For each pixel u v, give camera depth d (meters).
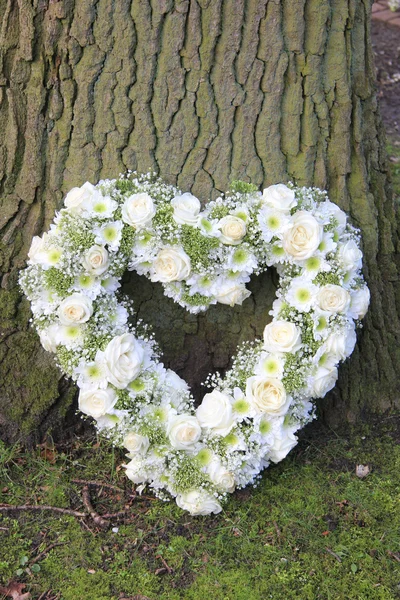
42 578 1.82
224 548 1.86
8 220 1.97
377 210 2.06
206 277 1.89
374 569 1.84
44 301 1.89
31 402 2.00
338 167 1.98
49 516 1.91
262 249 1.89
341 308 1.87
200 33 1.87
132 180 1.92
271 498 1.94
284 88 1.92
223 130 1.92
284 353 1.89
